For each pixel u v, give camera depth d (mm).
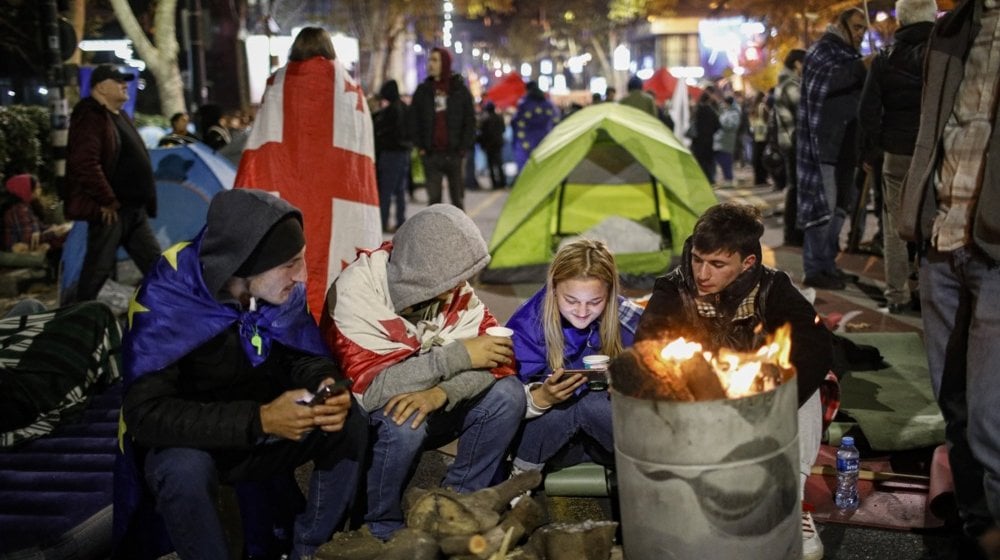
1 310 8508
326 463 3225
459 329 3691
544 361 3803
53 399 4520
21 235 9648
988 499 3223
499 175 19094
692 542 2754
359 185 5754
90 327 4918
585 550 3113
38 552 3375
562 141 8414
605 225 8664
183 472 2977
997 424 3154
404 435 3346
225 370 3182
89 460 4125
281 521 3486
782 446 2754
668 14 49531
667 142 8328
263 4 29016
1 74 22250
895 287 7027
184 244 3133
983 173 3229
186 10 19281
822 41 7922
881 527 3672
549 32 62750
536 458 3818
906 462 4230
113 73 7039
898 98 6492
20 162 11711
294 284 3168
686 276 3523
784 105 10047
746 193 16344
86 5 22172
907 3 6398
